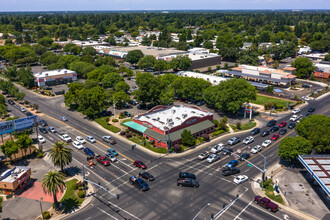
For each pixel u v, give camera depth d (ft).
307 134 288.92
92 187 242.37
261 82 605.73
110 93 467.93
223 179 252.83
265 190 234.58
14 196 233.35
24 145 285.02
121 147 317.63
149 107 459.73
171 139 312.91
